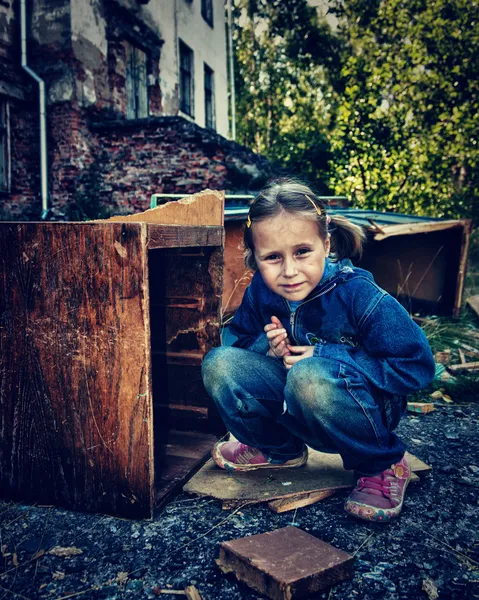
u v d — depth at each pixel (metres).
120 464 1.44
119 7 7.89
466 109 7.07
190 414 2.04
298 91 14.16
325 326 1.46
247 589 1.16
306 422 1.47
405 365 1.33
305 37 10.98
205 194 1.85
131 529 1.40
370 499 1.43
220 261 1.89
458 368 2.92
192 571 1.22
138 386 1.38
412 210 7.29
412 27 7.30
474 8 7.11
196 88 11.31
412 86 7.29
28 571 1.23
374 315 1.36
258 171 6.94
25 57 6.82
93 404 1.44
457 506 1.51
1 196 6.84
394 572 1.21
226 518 1.46
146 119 7.00
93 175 7.26
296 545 1.23
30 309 1.46
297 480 1.63
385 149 7.16
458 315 4.02
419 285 4.26
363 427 1.39
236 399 1.58
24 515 1.48
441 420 2.27
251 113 15.26
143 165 7.16
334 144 7.64
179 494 1.60
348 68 7.25
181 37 10.41
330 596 1.12
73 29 6.78
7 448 1.55
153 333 2.04
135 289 1.34
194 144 6.89
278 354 1.51
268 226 1.29
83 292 1.39
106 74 7.61
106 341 1.39
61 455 1.50
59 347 1.44
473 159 7.02
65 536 1.37
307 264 1.32
